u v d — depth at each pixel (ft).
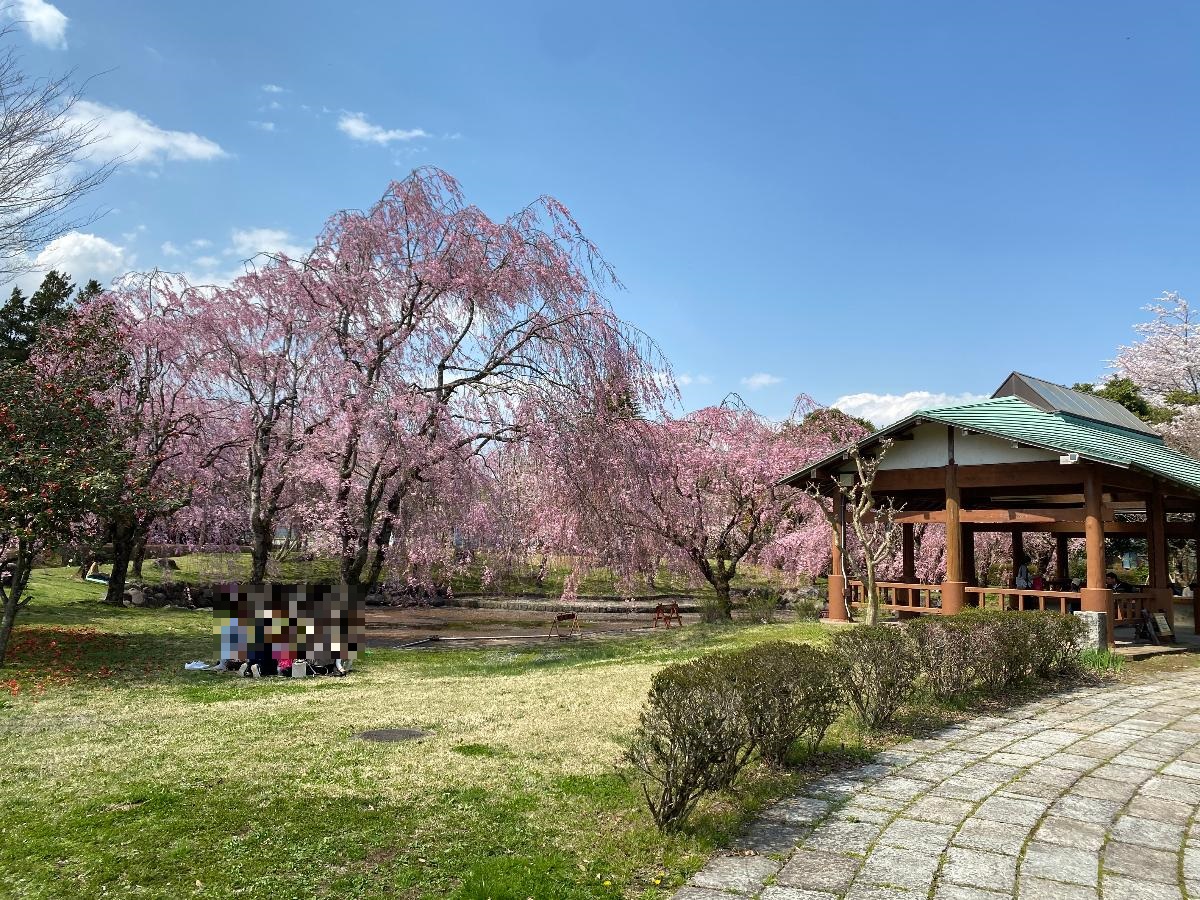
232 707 26.05
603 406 48.19
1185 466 49.42
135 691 29.73
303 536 59.00
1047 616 30.60
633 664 35.09
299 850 13.17
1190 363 105.70
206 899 11.48
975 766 18.89
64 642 41.04
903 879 12.60
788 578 75.77
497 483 50.49
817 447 68.69
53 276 105.60
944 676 25.68
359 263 45.75
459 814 14.93
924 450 45.19
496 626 66.08
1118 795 16.76
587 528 51.98
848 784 17.46
